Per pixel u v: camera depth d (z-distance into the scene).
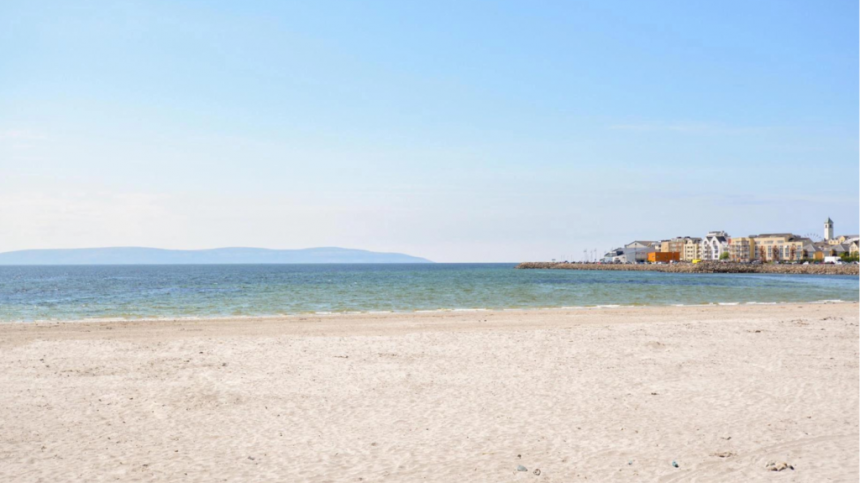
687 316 32.91
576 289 68.38
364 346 20.78
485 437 10.60
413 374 16.11
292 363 17.69
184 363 17.64
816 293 61.75
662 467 9.05
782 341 21.86
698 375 15.85
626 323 28.56
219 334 24.75
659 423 11.41
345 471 8.95
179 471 8.99
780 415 11.87
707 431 10.87
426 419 11.80
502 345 20.98
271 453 9.82
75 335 24.44
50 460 9.50
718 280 104.38
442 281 96.88
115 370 16.59
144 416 12.08
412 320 30.75
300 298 52.25
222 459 9.53
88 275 149.88
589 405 12.79
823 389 14.08
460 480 8.55
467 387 14.55
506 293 59.94
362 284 84.00
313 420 11.77
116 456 9.69
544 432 10.88
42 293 63.03
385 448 10.03
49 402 13.09
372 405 12.89
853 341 21.92
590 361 17.97
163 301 49.19
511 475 8.73
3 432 10.95
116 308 42.41
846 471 8.79
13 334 24.73
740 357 18.55
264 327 27.56
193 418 11.92
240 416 12.06
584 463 9.24
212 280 105.75
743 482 8.41
